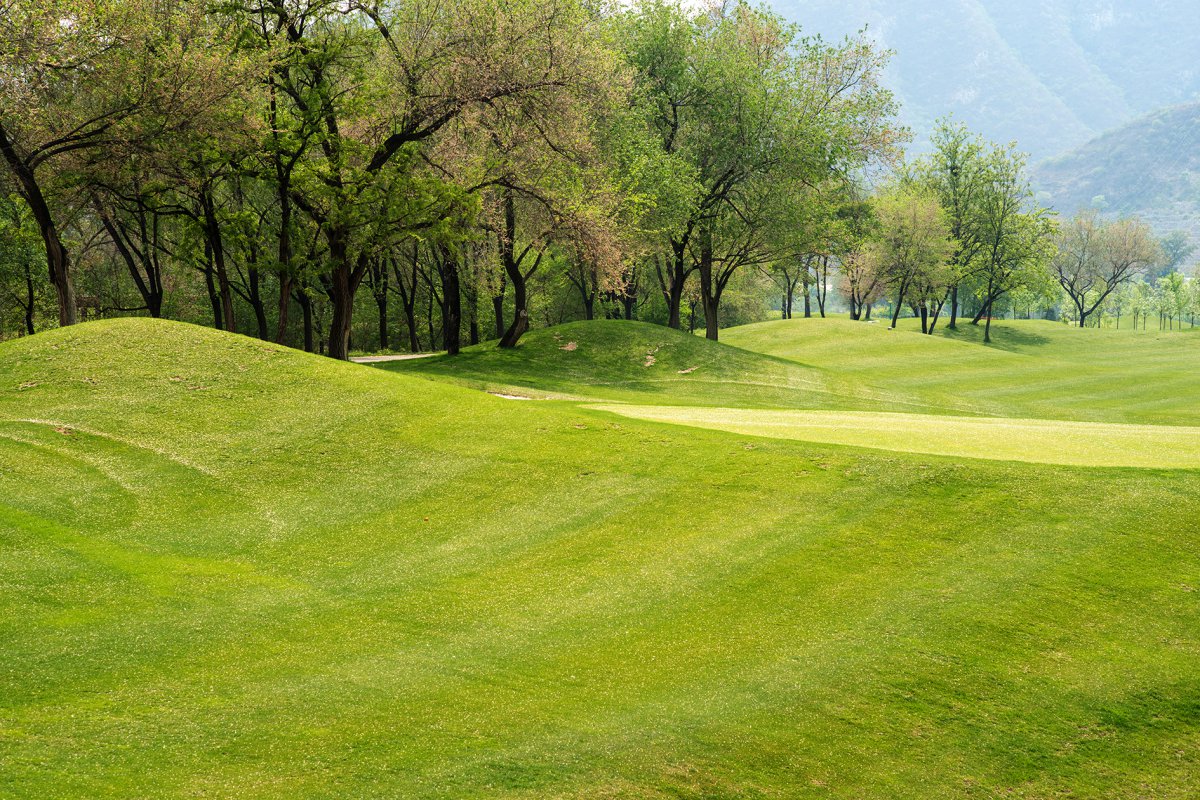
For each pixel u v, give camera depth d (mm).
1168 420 40156
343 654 10266
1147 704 9695
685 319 87250
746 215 48781
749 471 15195
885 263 85812
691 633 10867
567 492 14984
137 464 15852
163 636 10391
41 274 46188
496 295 52594
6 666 9414
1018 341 90000
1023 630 10734
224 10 28750
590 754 8758
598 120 39375
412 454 16688
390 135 32469
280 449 16766
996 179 86312
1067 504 13188
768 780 8664
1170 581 11445
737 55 47844
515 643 10625
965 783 8805
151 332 21125
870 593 11555
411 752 8578
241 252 32594
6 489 14320
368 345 67938
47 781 7637
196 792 7777
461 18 31312
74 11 24375
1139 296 135125
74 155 28516
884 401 40250
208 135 28391
